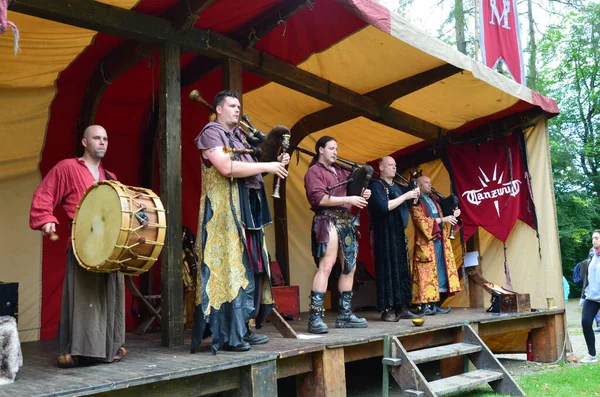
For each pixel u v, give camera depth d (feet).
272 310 12.59
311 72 17.58
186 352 10.89
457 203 20.12
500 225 21.77
